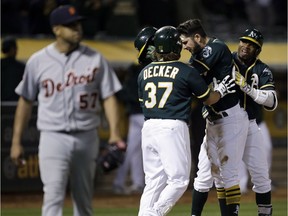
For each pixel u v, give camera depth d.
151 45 26.92
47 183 26.86
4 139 47.78
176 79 25.41
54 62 27.02
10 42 45.81
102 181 51.16
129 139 49.12
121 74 57.12
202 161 28.25
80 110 27.00
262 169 28.38
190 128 48.31
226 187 27.56
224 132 27.31
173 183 25.23
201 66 26.48
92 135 27.23
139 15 65.00
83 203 27.38
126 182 52.69
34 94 27.48
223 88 26.30
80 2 59.41
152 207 25.11
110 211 41.69
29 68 27.22
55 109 26.91
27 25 60.88
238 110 27.38
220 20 69.19
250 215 38.84
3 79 46.09
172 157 25.27
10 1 60.59
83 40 60.31
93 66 27.17
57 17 26.92
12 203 45.06
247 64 28.16
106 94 27.38
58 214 26.88
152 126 25.61
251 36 27.66
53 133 26.89
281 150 55.00
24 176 48.53
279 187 54.03
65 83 26.98
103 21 62.41
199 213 28.44
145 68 26.22
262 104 27.50
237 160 27.52
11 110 47.25
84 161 27.09
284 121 55.59
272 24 70.81
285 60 60.88
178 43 25.80
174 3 65.81
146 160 25.97
